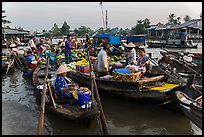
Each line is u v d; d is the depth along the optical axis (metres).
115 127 6.91
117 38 22.00
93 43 21.31
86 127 6.61
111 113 7.86
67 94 7.22
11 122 7.24
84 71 10.27
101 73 9.71
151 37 51.56
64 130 6.63
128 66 9.04
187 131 6.69
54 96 7.64
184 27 41.81
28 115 7.77
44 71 12.80
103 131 5.78
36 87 9.18
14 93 10.25
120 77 8.44
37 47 18.53
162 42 38.53
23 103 8.93
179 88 7.48
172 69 12.34
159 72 10.30
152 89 7.98
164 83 8.83
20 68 15.27
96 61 10.73
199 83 10.60
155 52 29.53
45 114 7.59
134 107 8.34
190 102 6.61
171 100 7.56
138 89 8.00
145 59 9.93
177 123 7.14
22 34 47.00
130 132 6.62
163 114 7.75
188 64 13.27
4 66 14.07
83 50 18.27
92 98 7.36
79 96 6.76
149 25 68.75
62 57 15.60
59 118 7.03
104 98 9.23
